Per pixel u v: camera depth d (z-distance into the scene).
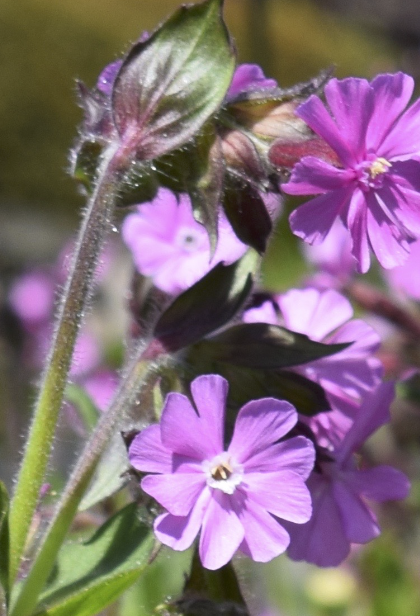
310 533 0.25
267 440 0.23
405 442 0.36
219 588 0.25
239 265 0.25
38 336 0.64
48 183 1.02
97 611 0.25
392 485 0.25
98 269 0.25
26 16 1.02
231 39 0.24
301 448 0.23
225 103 0.25
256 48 0.67
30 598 0.25
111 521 0.26
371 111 0.24
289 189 0.24
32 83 1.01
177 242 0.28
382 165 0.24
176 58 0.24
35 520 0.26
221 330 0.25
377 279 0.47
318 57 1.21
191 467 0.23
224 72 0.24
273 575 0.44
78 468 0.25
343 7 1.46
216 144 0.24
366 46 1.32
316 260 0.34
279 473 0.23
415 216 0.24
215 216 0.24
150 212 0.28
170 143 0.24
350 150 0.24
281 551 0.23
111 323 0.62
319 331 0.27
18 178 1.01
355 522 0.25
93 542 0.25
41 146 1.02
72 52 1.03
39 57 1.02
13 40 1.01
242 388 0.25
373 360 0.26
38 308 0.65
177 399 0.23
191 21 0.24
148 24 1.07
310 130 0.24
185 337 0.25
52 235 1.00
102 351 0.60
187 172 0.24
